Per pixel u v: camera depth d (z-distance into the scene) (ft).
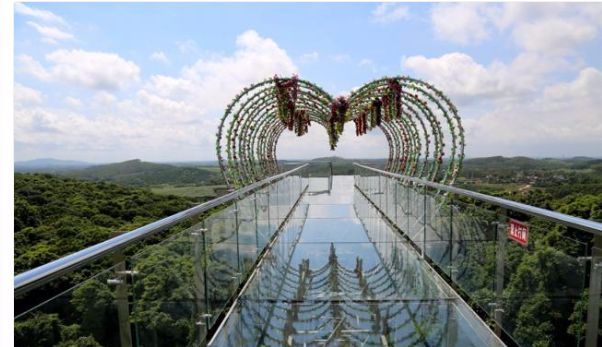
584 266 5.13
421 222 13.50
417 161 24.56
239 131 23.24
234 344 8.25
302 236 17.10
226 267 9.07
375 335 8.50
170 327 5.94
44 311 3.39
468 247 9.16
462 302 9.76
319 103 24.29
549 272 5.91
